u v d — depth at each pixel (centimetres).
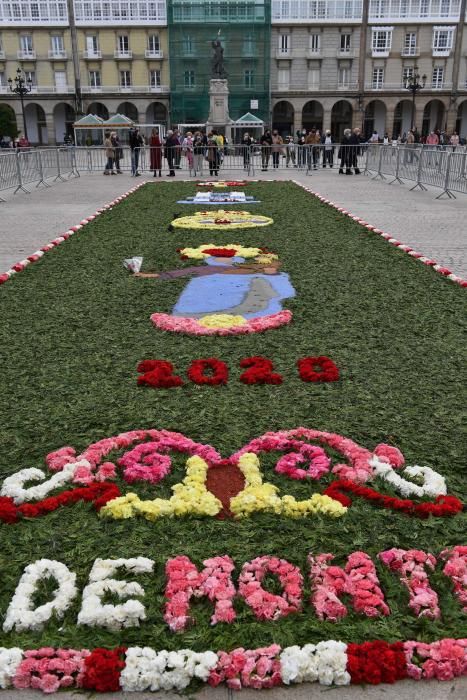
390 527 329
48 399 481
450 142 4075
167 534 327
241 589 288
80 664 251
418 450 405
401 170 2236
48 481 368
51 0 5794
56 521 337
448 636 264
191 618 271
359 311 696
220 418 448
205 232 1207
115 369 538
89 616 270
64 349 585
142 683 244
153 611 277
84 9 5800
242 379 511
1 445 414
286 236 1164
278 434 418
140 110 6062
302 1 5816
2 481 374
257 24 5725
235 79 5897
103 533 327
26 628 270
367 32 5919
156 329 640
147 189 2009
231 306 724
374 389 495
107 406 469
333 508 340
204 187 2059
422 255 977
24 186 2167
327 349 581
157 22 5816
